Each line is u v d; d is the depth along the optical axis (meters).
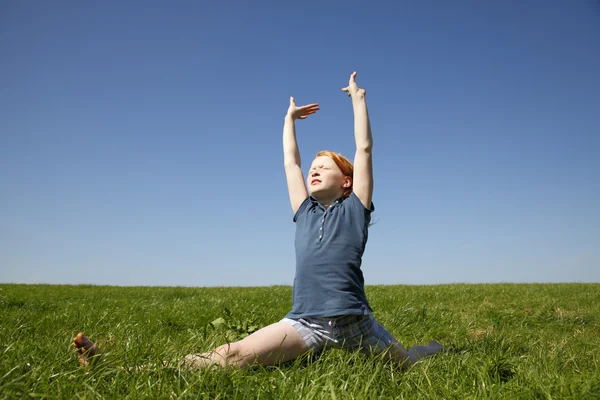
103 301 9.88
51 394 2.34
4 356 2.96
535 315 7.99
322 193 3.60
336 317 3.18
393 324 6.54
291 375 2.79
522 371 3.06
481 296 12.02
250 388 2.54
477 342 4.52
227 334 4.25
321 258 3.29
